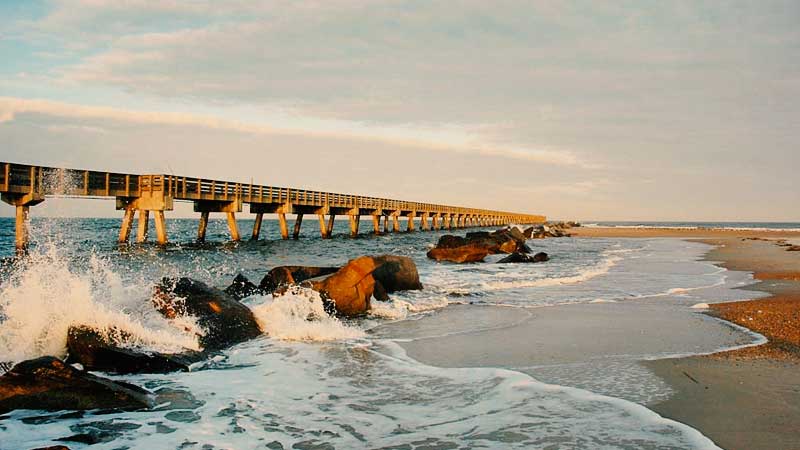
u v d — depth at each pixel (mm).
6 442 4902
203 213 32500
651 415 5613
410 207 61469
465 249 25359
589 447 4840
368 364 7801
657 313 12047
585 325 10703
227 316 9352
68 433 5160
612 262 26281
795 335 9633
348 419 5602
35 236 25422
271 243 36156
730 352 8398
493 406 5949
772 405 5953
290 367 7656
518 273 20391
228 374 7312
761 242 47781
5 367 6953
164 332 8406
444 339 9484
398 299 13383
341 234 53500
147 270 17984
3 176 21000
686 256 30797
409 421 5531
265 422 5523
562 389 6523
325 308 11461
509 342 9203
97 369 7367
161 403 6094
